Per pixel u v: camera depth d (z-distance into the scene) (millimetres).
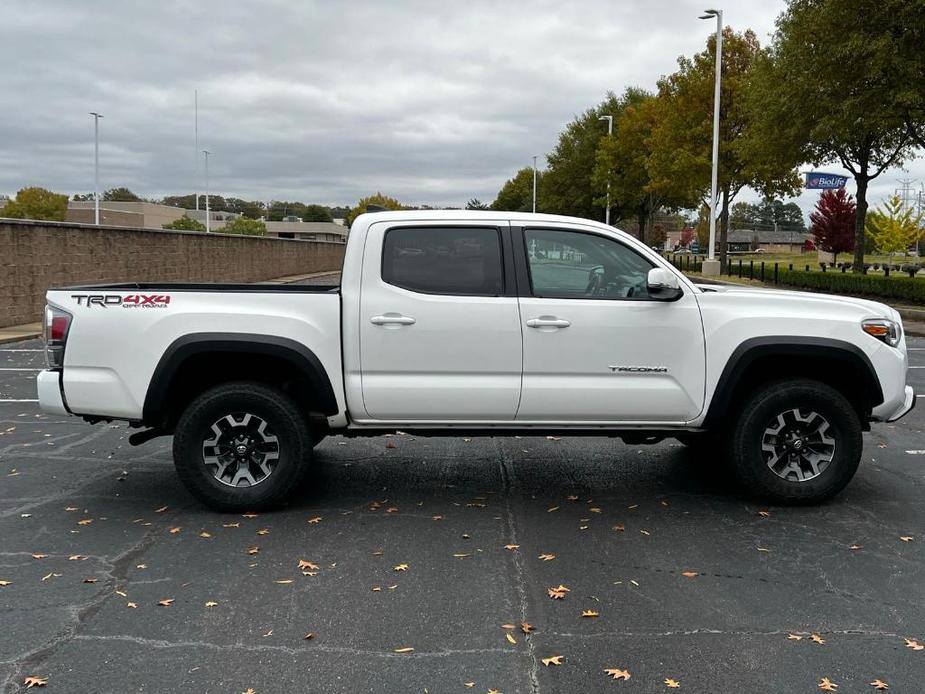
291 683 3363
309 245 46344
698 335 5473
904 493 6098
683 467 6879
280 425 5465
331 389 5406
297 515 5555
